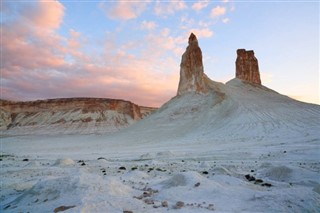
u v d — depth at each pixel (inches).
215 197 440.5
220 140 1846.7
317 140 1448.1
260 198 412.5
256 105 2704.2
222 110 2674.7
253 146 1464.1
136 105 7007.9
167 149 1685.5
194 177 537.6
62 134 5132.9
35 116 6018.7
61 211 357.4
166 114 3016.7
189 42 3575.3
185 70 3440.0
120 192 446.9
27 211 382.6
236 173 727.7
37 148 2741.1
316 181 559.8
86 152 1926.7
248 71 4173.2
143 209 375.2
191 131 2416.3
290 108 2588.6
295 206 374.9
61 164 1096.2
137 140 2493.8
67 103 6240.2
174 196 451.2
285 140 1560.0
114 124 5846.5
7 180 751.7
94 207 364.5
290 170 637.9
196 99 3095.5
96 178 475.2
